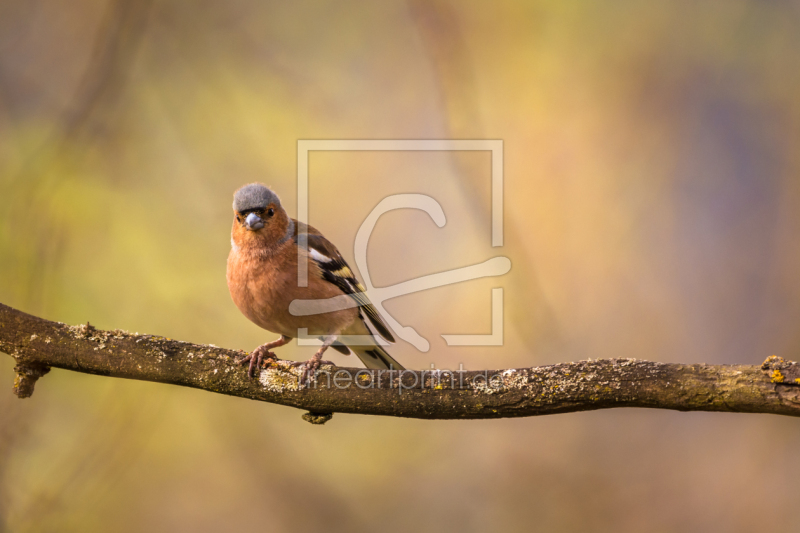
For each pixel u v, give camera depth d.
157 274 12.63
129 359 6.70
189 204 13.44
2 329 6.80
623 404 5.92
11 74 13.13
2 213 11.43
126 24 12.78
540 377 6.07
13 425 10.44
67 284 11.71
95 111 12.55
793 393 5.41
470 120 13.99
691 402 5.68
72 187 11.94
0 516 10.28
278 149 14.20
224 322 12.59
